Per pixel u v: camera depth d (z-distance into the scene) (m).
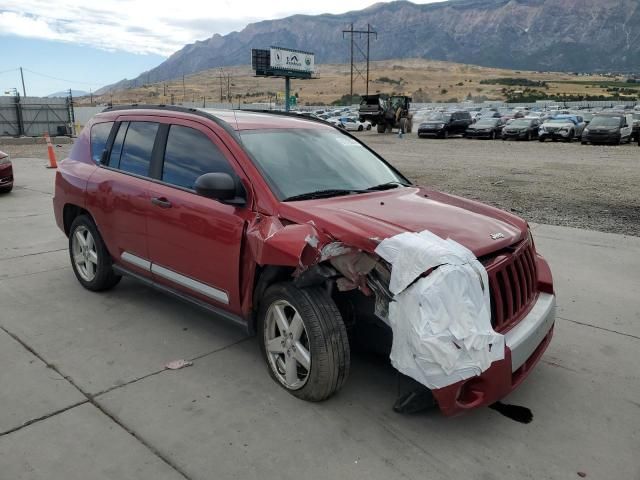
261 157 3.89
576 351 4.30
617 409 3.51
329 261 3.28
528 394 3.67
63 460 2.90
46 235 7.72
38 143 28.78
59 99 40.38
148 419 3.28
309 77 63.31
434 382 2.79
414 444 3.10
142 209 4.39
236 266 3.68
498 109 76.06
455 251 2.95
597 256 6.82
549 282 3.85
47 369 3.85
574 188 12.89
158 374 3.80
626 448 3.12
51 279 5.77
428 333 2.77
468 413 3.42
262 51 57.91
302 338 3.45
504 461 2.98
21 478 2.76
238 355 4.11
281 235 3.24
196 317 4.80
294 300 3.33
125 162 4.78
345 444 3.08
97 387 3.62
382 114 40.66
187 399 3.50
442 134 34.81
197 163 4.12
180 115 4.42
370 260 3.15
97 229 5.06
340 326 3.29
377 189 4.20
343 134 4.95
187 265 4.09
